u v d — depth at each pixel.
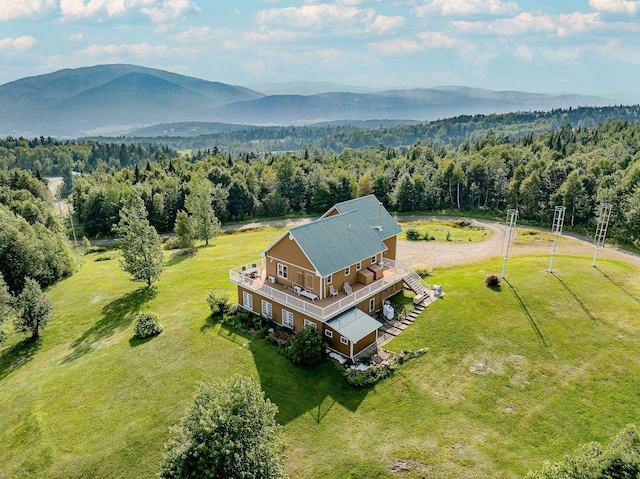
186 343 34.34
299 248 33.84
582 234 66.50
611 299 38.56
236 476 17.38
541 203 79.62
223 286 47.97
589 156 98.44
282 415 26.25
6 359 38.75
